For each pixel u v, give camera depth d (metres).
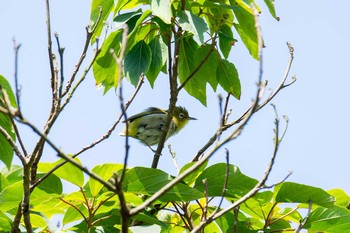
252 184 10.39
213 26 12.52
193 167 6.82
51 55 9.31
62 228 10.12
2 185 11.52
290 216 11.04
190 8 11.73
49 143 6.59
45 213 10.34
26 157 9.16
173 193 9.80
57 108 8.70
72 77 9.17
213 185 10.39
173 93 11.86
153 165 11.84
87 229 9.84
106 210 9.92
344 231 10.71
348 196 11.51
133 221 10.57
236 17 12.37
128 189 9.71
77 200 9.84
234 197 10.59
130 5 12.31
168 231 11.67
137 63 11.62
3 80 10.69
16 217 9.06
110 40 12.12
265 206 10.89
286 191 10.45
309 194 10.38
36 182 8.94
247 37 12.55
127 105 9.27
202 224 7.90
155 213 10.94
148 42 12.60
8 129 11.20
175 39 11.91
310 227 10.79
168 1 10.91
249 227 11.09
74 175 9.66
